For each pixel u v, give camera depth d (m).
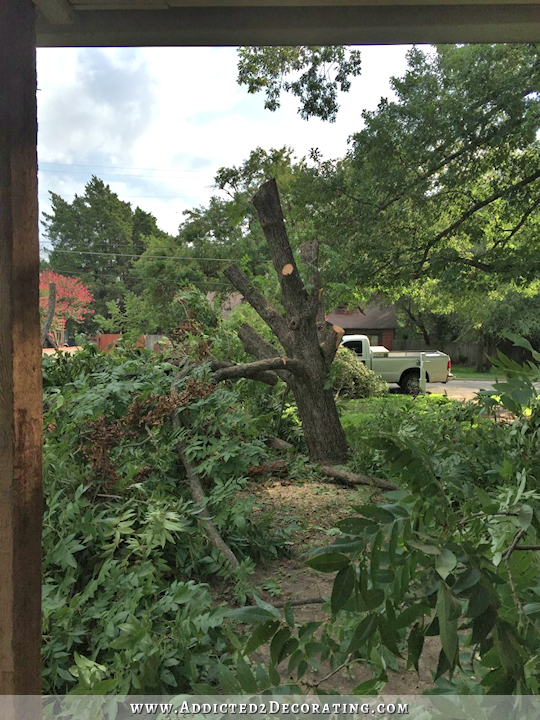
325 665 2.61
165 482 4.27
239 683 1.12
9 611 1.50
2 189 1.50
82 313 29.91
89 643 2.54
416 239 14.42
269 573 4.01
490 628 0.83
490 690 0.87
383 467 6.18
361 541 0.92
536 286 17.02
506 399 1.41
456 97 12.45
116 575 2.76
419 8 2.12
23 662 1.53
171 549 3.53
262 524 4.27
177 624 2.46
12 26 1.52
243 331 7.59
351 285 13.22
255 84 14.09
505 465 1.48
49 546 2.89
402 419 6.77
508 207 14.11
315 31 2.12
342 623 1.90
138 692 2.23
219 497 3.90
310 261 7.89
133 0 1.89
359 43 2.24
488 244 16.84
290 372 6.84
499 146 12.31
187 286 7.77
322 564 0.91
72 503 3.04
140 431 4.67
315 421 6.97
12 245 1.51
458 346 41.88
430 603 0.89
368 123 12.81
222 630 2.57
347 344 19.34
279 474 6.59
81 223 64.06
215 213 33.69
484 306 30.53
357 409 10.91
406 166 13.14
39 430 1.60
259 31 2.10
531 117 11.52
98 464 3.60
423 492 1.03
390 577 0.94
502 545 1.17
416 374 19.48
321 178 13.90
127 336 6.31
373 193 13.50
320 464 6.89
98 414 4.51
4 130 1.50
